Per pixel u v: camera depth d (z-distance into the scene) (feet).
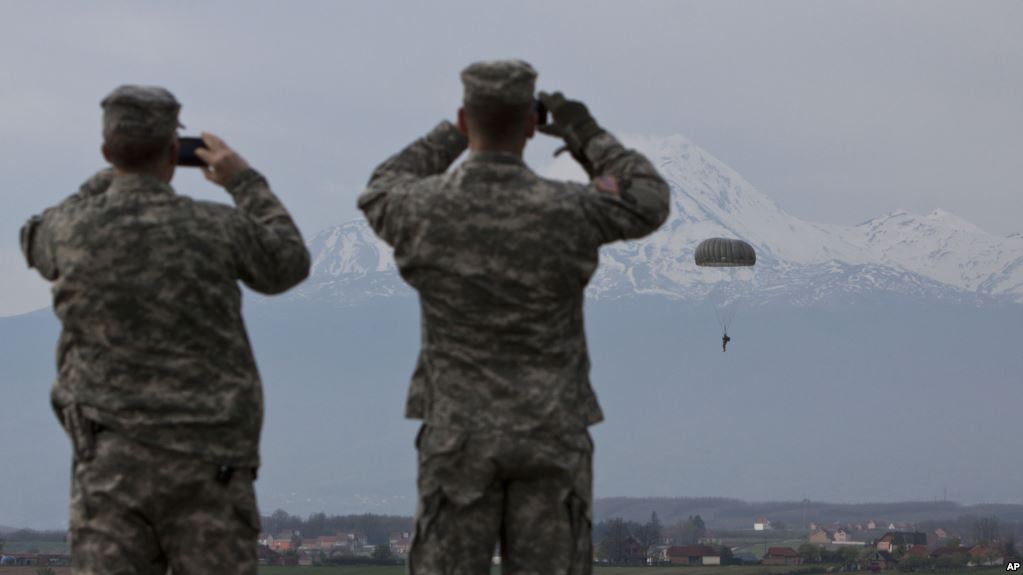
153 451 26.30
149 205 26.94
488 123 27.32
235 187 28.81
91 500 26.45
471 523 27.17
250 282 28.09
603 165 29.04
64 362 27.22
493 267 26.89
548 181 27.78
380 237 28.04
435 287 27.20
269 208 28.68
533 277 26.94
